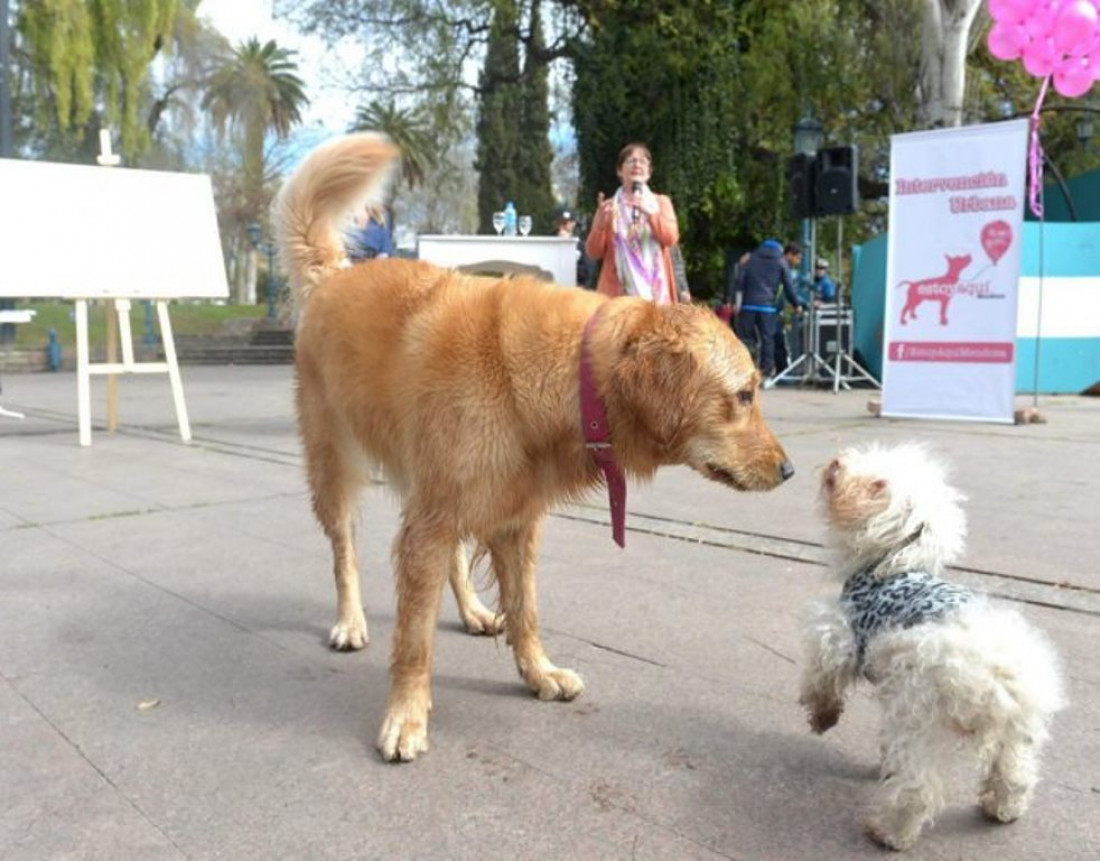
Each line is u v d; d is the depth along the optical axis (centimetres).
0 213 841
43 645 391
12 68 2984
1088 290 1327
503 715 329
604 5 2277
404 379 323
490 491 308
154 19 2919
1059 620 404
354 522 410
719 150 2262
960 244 987
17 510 630
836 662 273
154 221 912
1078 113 2500
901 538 276
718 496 657
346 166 421
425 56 2555
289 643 396
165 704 336
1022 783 250
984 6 1842
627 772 287
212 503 651
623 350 295
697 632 401
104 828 257
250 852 246
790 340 1723
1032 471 730
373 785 280
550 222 3806
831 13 2295
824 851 246
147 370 930
